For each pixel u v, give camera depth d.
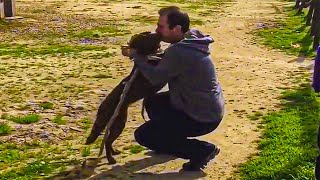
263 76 9.43
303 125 6.43
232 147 5.81
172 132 5.05
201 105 4.94
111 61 10.91
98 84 8.91
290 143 5.80
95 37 14.32
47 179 5.04
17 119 6.80
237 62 10.78
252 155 5.58
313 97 7.90
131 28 16.11
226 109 7.27
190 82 4.91
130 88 5.12
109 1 23.56
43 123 6.73
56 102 7.75
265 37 14.38
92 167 5.29
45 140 6.13
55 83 8.98
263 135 6.19
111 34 14.86
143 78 5.08
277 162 5.27
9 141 6.09
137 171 5.19
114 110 5.24
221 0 25.50
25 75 9.62
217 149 5.18
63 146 5.94
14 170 5.24
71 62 10.85
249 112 7.14
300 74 9.61
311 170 5.02
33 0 23.31
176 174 5.11
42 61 10.98
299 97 7.86
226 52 12.09
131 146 5.80
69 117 7.03
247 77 9.36
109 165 5.33
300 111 7.11
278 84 8.82
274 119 6.73
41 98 8.01
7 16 17.78
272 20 18.14
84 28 15.91
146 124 5.14
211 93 4.96
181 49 4.86
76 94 8.24
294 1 25.41
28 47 12.83
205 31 15.55
